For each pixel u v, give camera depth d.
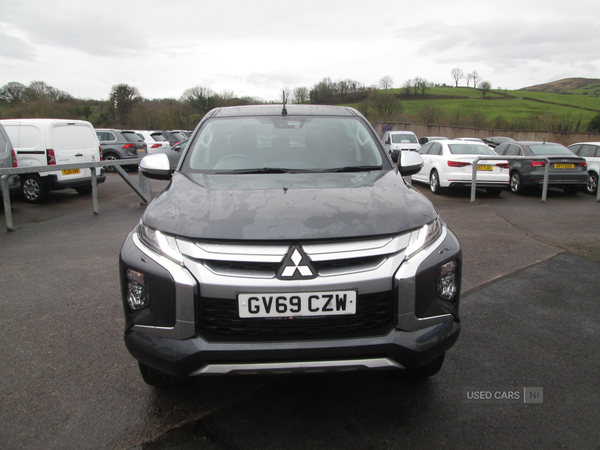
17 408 2.29
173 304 1.90
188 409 2.28
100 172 10.21
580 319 3.38
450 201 9.56
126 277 2.06
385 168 2.96
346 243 1.90
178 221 2.01
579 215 7.85
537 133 35.56
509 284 4.15
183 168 2.93
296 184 2.50
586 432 2.09
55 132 8.97
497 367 2.69
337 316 1.89
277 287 1.84
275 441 2.03
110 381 2.54
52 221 7.17
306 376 2.60
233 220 1.96
